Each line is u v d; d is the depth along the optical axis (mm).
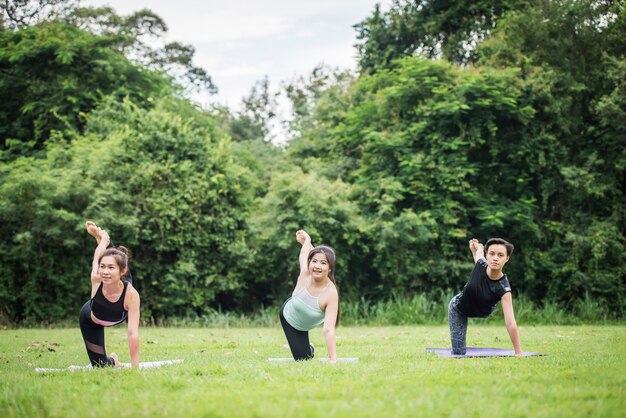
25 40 19656
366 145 18891
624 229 18172
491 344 8430
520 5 21156
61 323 15023
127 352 7586
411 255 17281
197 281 16297
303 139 23906
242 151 22703
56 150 16203
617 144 18250
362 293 17719
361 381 4266
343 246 17156
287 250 16609
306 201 16297
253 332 12211
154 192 15891
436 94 18062
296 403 3488
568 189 18359
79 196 15188
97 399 3879
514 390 3932
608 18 19516
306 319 5973
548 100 18109
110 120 17906
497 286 6477
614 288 17266
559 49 18969
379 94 19656
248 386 4191
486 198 18250
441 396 3682
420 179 17844
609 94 18688
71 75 19516
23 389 4246
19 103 19703
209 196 16234
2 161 18094
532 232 18016
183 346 8398
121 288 5445
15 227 15234
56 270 15344
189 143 16781
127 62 21234
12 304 15320
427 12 23281
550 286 17797
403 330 12672
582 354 6535
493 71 18234
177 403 3652
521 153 17922
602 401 3629
